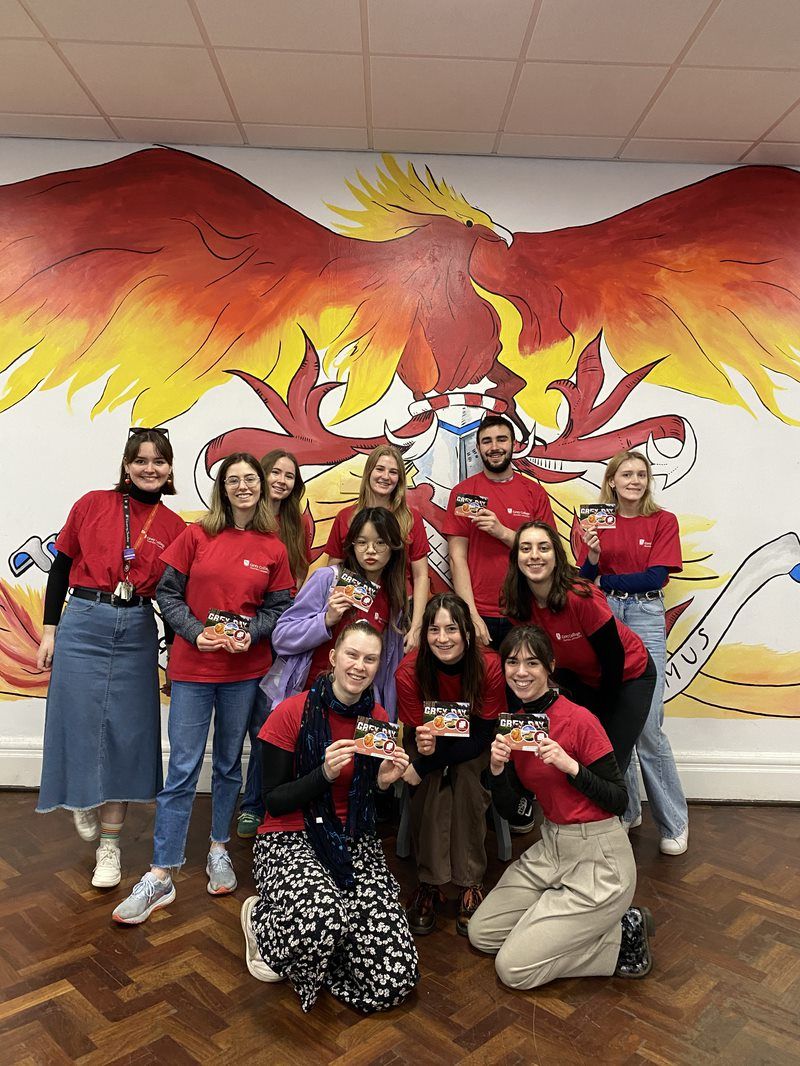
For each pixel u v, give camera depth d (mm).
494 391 3779
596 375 3801
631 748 2723
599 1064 1906
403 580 2756
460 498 3174
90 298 3734
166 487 2912
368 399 3764
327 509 3754
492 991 2211
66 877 2832
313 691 2371
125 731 2801
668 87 3221
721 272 3824
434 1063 1897
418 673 2613
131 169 3746
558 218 3826
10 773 3684
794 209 3846
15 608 3719
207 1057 1901
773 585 3812
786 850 3223
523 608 2713
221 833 2820
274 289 3762
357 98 3332
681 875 2975
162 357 3740
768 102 3301
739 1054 1955
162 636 3699
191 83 3246
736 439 3814
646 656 2777
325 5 2764
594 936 2238
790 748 3814
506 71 3129
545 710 2359
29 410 3723
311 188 3787
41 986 2172
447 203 3812
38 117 3535
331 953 2037
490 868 3033
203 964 2297
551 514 3414
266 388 3754
